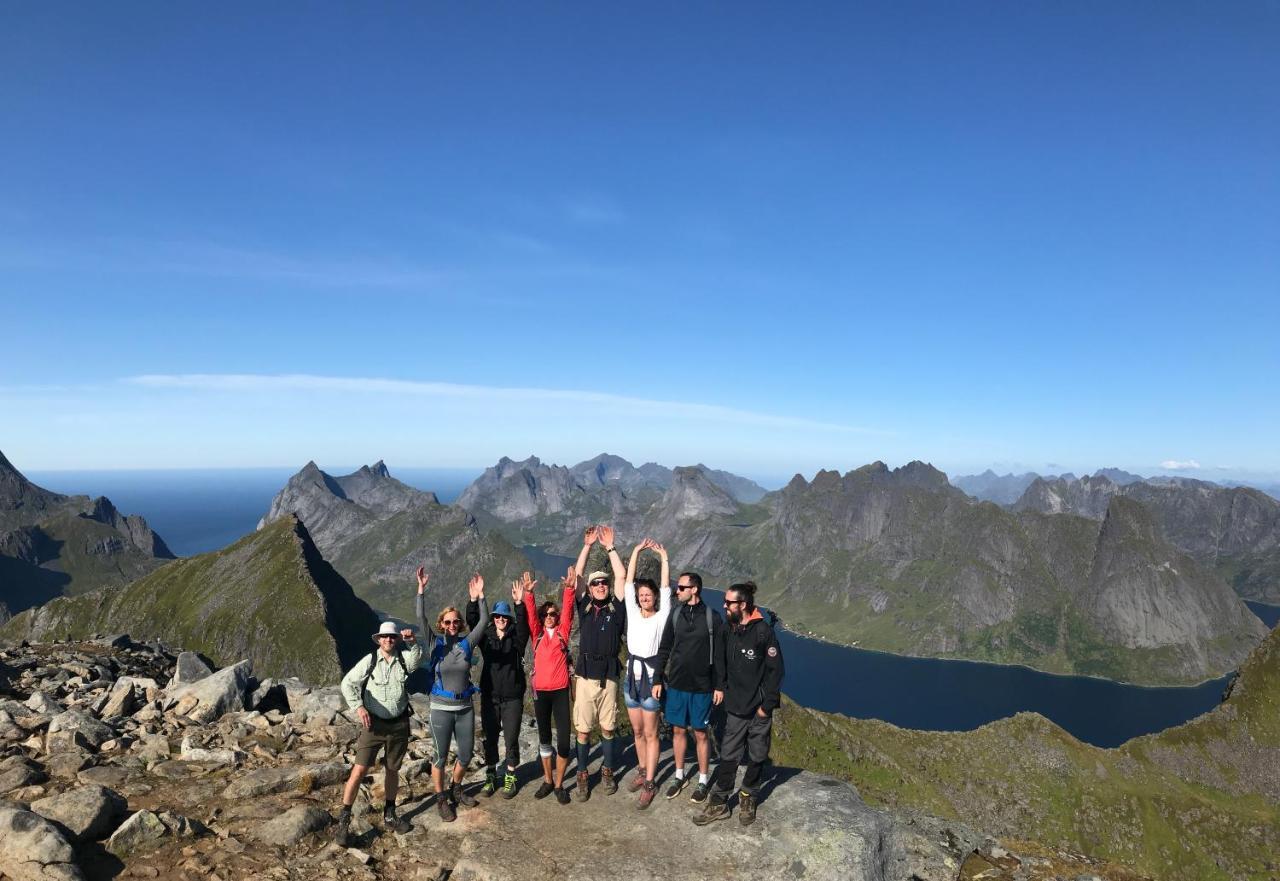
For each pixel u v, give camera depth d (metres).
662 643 12.52
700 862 10.89
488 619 13.11
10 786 11.98
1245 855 128.25
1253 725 161.12
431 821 12.05
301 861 10.52
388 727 11.65
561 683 12.83
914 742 134.62
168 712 16.83
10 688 19.17
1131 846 126.69
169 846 10.52
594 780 13.60
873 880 11.12
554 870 10.54
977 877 12.58
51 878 9.09
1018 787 129.25
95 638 28.48
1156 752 153.12
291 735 15.92
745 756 14.44
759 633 11.90
